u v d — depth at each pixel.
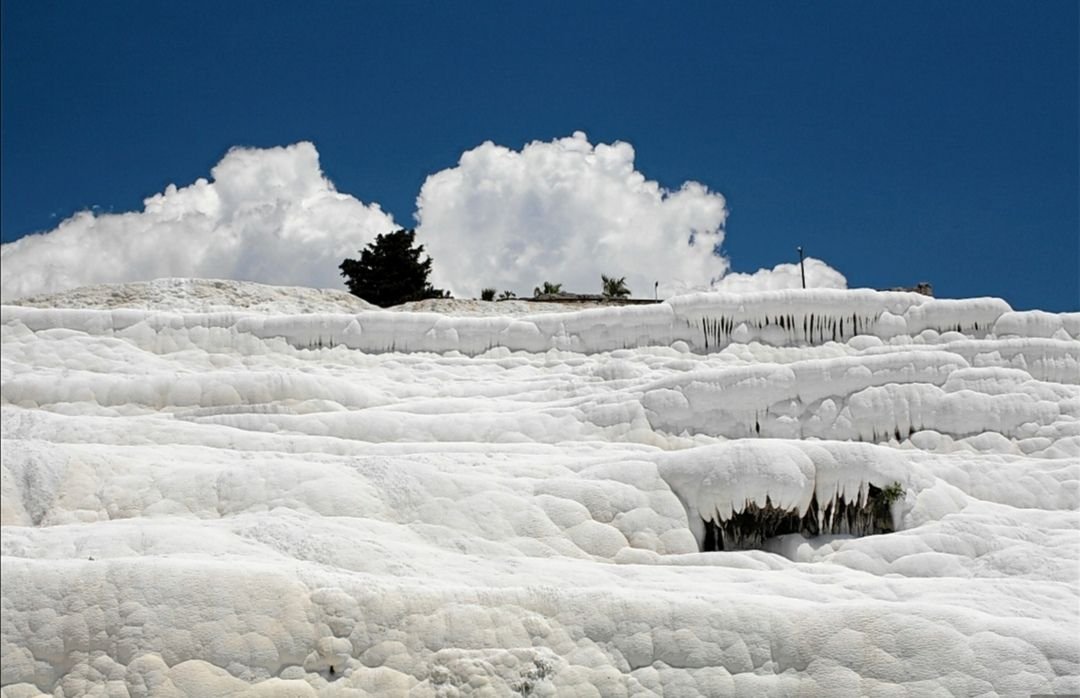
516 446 14.66
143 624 8.55
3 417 13.67
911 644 9.03
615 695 8.85
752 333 21.12
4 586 8.55
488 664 8.85
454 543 11.25
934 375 16.80
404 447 14.42
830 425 16.47
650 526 12.14
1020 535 12.30
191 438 13.90
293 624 8.76
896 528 12.96
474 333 21.27
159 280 28.45
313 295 29.05
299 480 11.72
